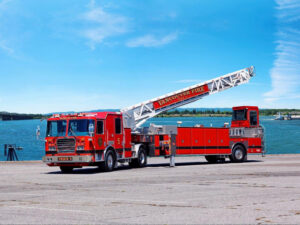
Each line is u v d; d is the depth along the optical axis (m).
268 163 24.30
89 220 7.35
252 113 28.09
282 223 6.98
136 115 26.81
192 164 25.22
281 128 144.75
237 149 26.70
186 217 7.54
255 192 10.95
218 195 10.45
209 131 25.64
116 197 10.31
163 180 14.53
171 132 23.09
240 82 28.97
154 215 7.78
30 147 80.19
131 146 21.67
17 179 15.74
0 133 141.25
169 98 27.44
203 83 28.28
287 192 10.91
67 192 11.47
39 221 7.33
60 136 19.06
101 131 19.34
